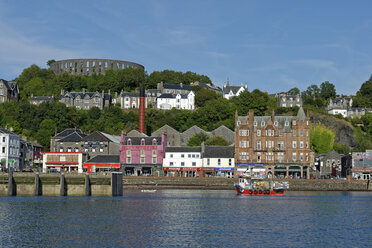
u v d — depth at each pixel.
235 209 86.19
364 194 123.81
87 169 152.25
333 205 94.00
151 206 89.19
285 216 77.88
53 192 109.69
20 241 57.19
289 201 101.69
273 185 125.06
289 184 137.38
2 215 76.00
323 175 170.00
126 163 151.62
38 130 199.00
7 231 62.84
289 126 151.88
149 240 58.19
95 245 55.59
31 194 109.25
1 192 108.38
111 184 109.62
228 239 59.00
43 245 55.41
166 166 151.25
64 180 109.19
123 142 153.25
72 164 153.75
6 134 152.00
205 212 81.75
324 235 61.94
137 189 135.12
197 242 57.31
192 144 176.62
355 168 152.88
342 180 137.75
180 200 101.31
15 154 157.25
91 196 108.56
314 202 99.88
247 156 150.75
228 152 152.00
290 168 149.50
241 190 119.62
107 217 74.94
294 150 150.25
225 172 150.12
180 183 137.38
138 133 179.38
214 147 153.25
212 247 55.06
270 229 65.75
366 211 84.81
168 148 153.12
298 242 57.72
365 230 65.62
